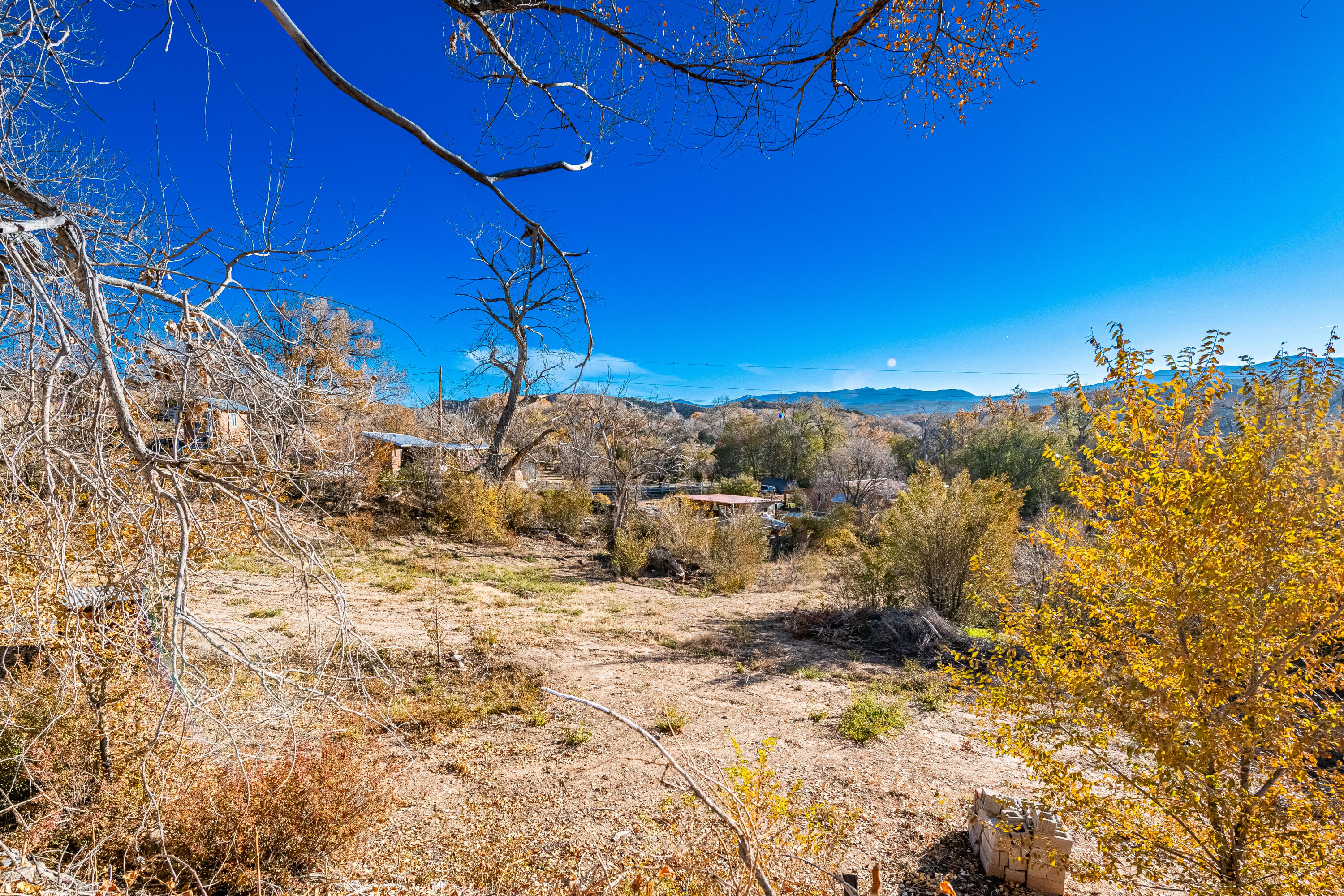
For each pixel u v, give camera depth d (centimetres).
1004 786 602
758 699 865
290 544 174
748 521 2100
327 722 603
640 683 909
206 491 171
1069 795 393
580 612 1338
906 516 1347
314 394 187
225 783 407
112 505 156
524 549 2069
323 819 426
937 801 578
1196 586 345
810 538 2550
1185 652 350
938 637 1106
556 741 702
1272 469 350
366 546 1700
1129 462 386
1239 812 330
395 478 2158
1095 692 376
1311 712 351
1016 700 422
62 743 364
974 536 1220
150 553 161
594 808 555
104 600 171
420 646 966
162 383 175
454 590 1424
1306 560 331
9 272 145
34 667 245
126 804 368
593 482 2858
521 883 436
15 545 170
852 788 602
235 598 973
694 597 1680
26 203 142
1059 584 438
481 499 2088
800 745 708
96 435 149
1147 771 388
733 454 5291
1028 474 3294
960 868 477
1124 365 384
